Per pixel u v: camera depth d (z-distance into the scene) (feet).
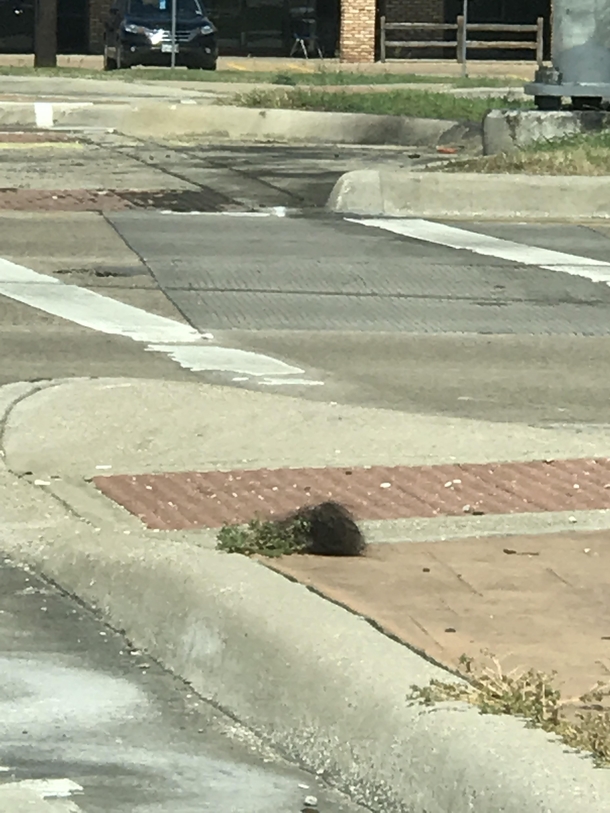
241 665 18.90
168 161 75.05
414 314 44.04
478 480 27.37
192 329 41.27
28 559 23.59
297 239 55.11
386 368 37.73
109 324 41.42
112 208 60.44
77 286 46.21
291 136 88.12
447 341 40.88
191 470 27.89
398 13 166.91
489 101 95.04
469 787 15.40
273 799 16.38
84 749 17.47
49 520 25.04
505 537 24.11
